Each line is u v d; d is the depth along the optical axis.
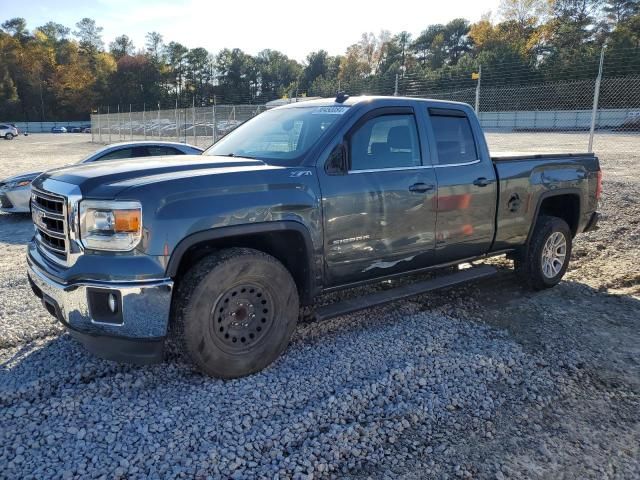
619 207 9.97
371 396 3.45
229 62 114.81
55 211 3.49
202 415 3.18
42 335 4.32
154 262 3.23
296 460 2.82
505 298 5.55
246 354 3.62
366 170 4.21
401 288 4.69
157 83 113.12
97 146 42.59
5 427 3.04
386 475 2.78
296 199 3.75
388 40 106.06
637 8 74.06
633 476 2.84
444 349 4.20
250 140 4.64
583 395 3.65
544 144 25.58
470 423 3.27
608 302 5.48
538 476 2.82
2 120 107.44
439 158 4.72
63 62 121.69
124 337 3.24
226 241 3.76
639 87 32.50
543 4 81.50
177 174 3.49
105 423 3.08
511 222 5.30
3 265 6.77
